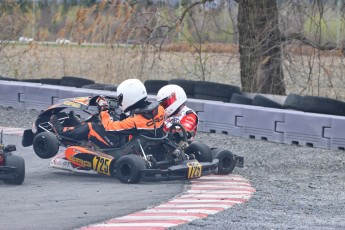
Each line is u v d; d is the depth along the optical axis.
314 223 24.78
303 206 28.08
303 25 58.44
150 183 32.22
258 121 45.16
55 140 32.66
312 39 57.84
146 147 32.75
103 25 64.00
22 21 69.88
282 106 48.06
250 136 45.62
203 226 23.42
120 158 31.94
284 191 31.53
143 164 31.59
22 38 70.31
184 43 62.62
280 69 59.28
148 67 64.75
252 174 36.06
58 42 66.06
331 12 58.56
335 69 57.81
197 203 27.53
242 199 28.66
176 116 34.06
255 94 51.84
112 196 28.80
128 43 63.22
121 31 63.12
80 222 23.92
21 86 55.88
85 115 47.69
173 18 62.62
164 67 67.19
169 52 62.97
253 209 26.86
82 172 33.59
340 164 38.94
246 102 49.59
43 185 31.17
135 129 32.38
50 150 32.53
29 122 50.62
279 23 59.03
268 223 24.41
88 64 66.19
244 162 39.09
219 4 62.62
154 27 62.28
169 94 33.91
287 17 58.75
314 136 43.09
